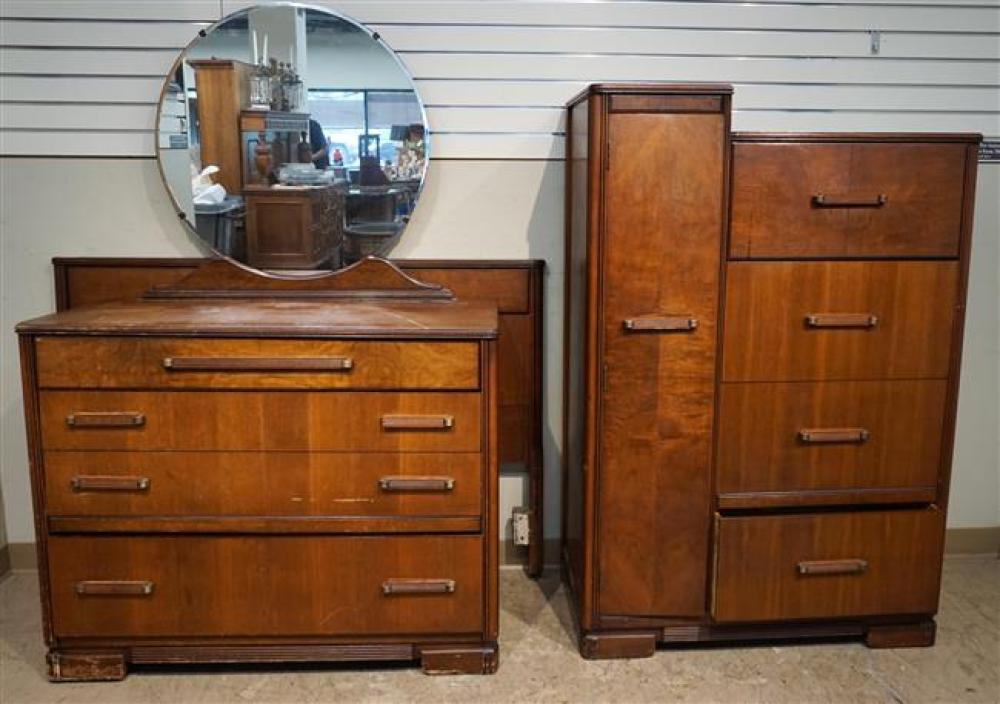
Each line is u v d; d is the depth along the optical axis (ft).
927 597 7.79
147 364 6.73
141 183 8.75
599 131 6.89
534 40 8.65
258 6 8.40
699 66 8.75
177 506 6.95
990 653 7.80
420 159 8.68
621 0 8.63
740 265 7.22
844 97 8.91
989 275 9.37
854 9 8.77
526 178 8.87
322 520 6.99
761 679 7.36
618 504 7.45
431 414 6.88
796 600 7.66
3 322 8.93
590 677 7.36
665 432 7.36
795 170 7.13
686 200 7.01
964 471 9.71
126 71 8.54
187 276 8.49
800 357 7.39
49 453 6.85
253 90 8.51
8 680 7.24
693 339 7.23
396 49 8.62
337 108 8.57
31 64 8.50
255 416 6.83
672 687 7.23
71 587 7.02
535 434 9.13
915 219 7.30
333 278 8.52
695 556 7.57
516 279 8.90
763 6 8.70
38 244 8.82
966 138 7.22
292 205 8.66
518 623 8.29
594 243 7.05
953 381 7.57
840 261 7.29
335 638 7.20
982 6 8.87
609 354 7.23
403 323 6.94
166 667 7.45
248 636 7.16
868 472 7.63
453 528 7.04
